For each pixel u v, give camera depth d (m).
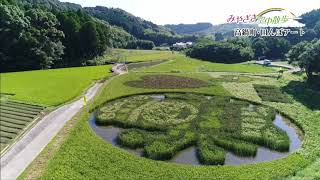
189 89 71.50
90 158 35.56
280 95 67.56
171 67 110.94
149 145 39.62
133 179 31.48
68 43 121.19
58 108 55.44
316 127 48.06
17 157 36.72
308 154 38.00
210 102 60.22
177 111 54.22
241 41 167.12
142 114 52.41
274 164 35.22
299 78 88.69
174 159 37.56
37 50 102.62
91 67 109.62
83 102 59.78
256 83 80.88
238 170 33.75
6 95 62.00
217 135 43.56
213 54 145.25
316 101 63.78
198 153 38.78
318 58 76.81
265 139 42.22
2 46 98.94
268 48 163.75
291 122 52.03
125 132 43.97
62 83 76.19
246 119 51.00
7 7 99.81
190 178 31.95
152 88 72.06
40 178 31.58
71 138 41.19
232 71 103.75
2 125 45.81
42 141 41.22
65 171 32.59
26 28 103.44
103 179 31.34
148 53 163.75
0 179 31.91
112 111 54.16
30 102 57.09
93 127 47.88
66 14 126.56
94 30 125.25
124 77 85.94
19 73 90.62
